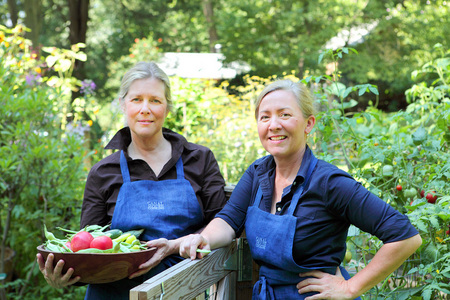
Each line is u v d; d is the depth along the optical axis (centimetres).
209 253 189
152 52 1066
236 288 223
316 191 176
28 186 411
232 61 1430
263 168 199
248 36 1415
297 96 185
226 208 207
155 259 187
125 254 172
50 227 416
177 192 214
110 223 217
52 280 176
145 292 140
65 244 182
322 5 1373
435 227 217
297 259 180
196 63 837
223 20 1495
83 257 169
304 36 1380
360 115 303
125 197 210
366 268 171
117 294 208
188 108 530
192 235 189
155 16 1819
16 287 410
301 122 185
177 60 849
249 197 205
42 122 413
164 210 210
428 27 1336
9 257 415
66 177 408
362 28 1392
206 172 226
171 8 1825
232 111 593
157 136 221
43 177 397
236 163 491
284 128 183
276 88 187
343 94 289
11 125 401
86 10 1402
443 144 290
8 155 378
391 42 1411
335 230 178
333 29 1354
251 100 594
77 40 1405
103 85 1684
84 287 422
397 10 1399
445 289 211
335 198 173
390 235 166
